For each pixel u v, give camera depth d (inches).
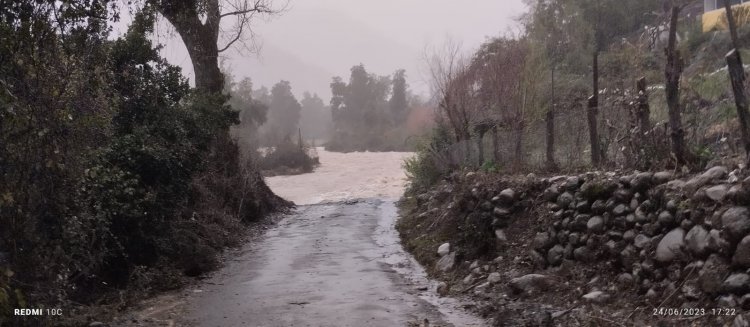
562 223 338.0
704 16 912.9
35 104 247.9
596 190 314.8
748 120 237.8
